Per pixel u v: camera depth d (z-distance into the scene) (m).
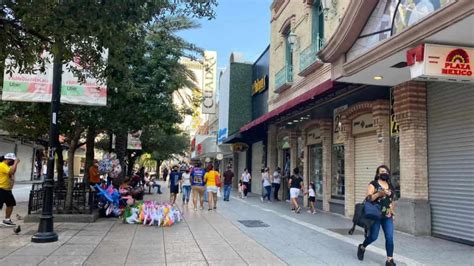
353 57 10.27
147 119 14.14
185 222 12.73
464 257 8.12
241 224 12.43
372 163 13.38
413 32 7.66
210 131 51.34
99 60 7.13
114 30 5.67
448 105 10.23
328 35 15.54
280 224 12.52
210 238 9.97
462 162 9.70
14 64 6.80
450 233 9.95
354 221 7.68
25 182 39.25
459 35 7.37
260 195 25.98
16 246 8.63
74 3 5.18
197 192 17.02
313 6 17.66
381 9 9.53
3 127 16.34
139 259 7.65
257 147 28.02
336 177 16.16
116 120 13.37
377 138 12.68
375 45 8.85
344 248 8.92
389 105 12.41
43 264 7.12
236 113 29.38
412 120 10.90
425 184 10.77
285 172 22.11
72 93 10.87
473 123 9.41
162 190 32.12
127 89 12.09
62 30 5.51
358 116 14.20
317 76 16.70
